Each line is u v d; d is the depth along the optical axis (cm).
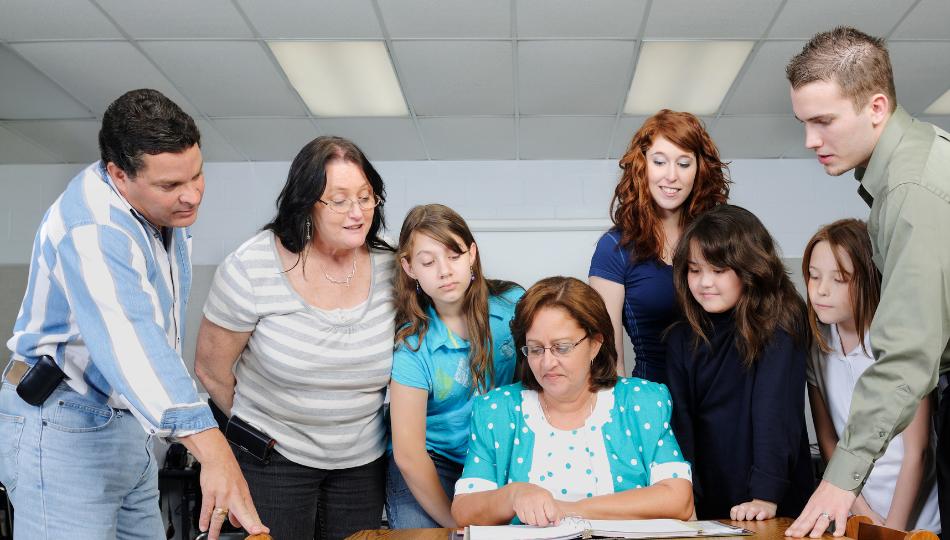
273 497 193
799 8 375
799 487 172
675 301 196
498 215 608
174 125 149
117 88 464
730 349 172
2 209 612
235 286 185
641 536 125
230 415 208
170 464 430
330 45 412
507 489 146
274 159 605
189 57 423
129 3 367
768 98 483
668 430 164
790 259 598
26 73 443
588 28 393
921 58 426
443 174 613
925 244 136
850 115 145
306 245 184
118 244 152
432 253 174
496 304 193
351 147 177
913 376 135
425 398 187
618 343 204
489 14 379
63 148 575
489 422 166
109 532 169
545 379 158
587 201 607
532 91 471
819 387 187
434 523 194
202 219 606
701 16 382
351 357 185
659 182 194
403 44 410
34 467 162
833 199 604
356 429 195
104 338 148
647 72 446
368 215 180
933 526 176
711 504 177
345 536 200
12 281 604
